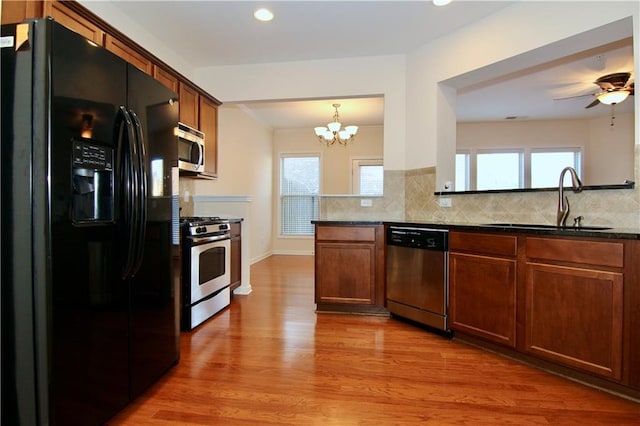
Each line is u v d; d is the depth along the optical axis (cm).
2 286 125
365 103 523
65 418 129
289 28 300
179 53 349
